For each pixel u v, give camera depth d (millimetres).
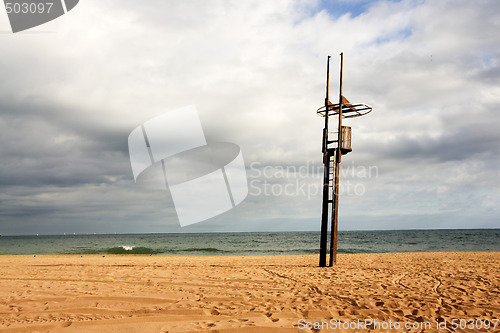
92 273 9000
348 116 11922
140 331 3992
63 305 5281
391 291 6363
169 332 3930
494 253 17047
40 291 6359
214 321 4375
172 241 67000
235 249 37312
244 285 7074
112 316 4652
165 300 5605
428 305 5176
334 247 10953
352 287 6828
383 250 33938
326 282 7473
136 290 6480
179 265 11469
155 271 9461
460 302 5348
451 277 8031
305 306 5180
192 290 6500
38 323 4312
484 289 6426
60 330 4051
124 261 13664
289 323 4246
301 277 8227
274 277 8211
